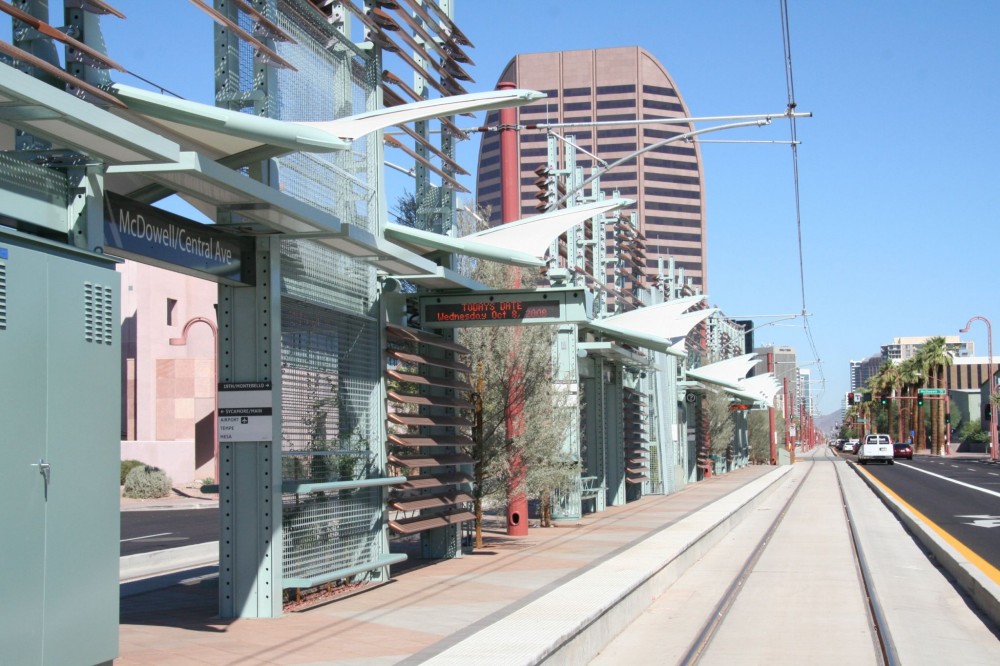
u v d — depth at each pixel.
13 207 6.86
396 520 13.73
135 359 43.28
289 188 10.52
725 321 60.44
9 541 6.42
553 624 9.06
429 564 15.02
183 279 44.91
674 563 14.88
